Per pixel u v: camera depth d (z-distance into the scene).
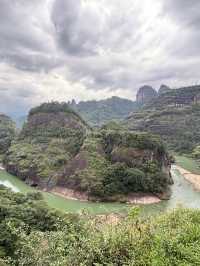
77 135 142.75
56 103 178.00
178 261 13.52
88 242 15.63
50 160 118.69
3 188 77.75
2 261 20.77
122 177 90.25
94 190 88.25
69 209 77.44
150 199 86.25
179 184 107.25
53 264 15.13
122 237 15.77
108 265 14.68
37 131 159.12
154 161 99.81
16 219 49.97
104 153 106.12
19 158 130.38
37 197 72.31
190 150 178.88
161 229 16.30
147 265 14.61
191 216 18.09
